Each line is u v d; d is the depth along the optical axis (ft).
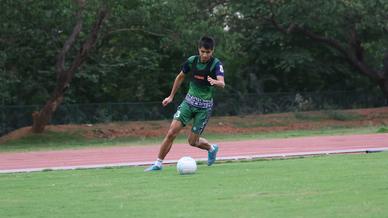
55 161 147.64
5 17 243.81
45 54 277.03
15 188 87.30
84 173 106.11
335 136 218.79
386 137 198.59
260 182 84.74
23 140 256.11
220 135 279.49
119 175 99.81
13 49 260.83
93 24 254.27
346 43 355.56
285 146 172.65
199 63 103.45
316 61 366.43
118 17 254.68
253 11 315.17
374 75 357.41
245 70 367.45
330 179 85.51
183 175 96.07
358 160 112.16
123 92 325.83
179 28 262.88
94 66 296.30
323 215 61.11
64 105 294.87
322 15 312.71
